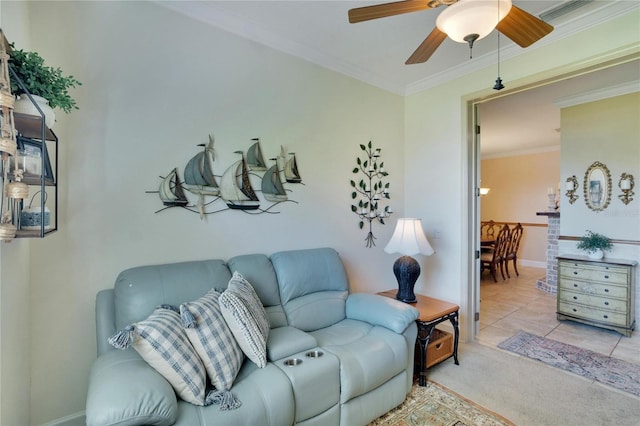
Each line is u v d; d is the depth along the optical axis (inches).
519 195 285.1
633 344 120.1
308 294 94.7
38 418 64.0
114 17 72.8
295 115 105.2
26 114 44.7
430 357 95.2
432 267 132.4
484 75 114.7
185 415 49.2
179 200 81.1
